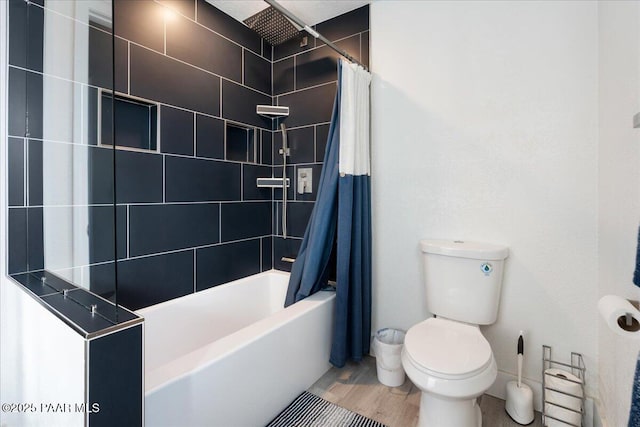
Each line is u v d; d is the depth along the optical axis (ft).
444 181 5.49
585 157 4.35
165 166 5.59
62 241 3.30
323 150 7.01
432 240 5.42
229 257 6.87
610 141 3.76
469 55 5.21
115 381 2.43
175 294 5.82
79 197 3.14
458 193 5.36
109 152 2.91
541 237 4.69
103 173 2.93
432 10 5.55
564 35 4.46
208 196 6.38
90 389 2.27
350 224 5.49
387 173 6.09
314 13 6.61
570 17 4.41
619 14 3.47
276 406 4.57
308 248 5.85
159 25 5.43
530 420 4.45
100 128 3.00
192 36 5.97
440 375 3.52
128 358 2.51
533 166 4.72
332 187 5.62
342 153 5.52
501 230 4.99
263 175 7.64
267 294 7.48
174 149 5.72
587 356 4.40
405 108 5.85
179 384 3.29
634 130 3.04
